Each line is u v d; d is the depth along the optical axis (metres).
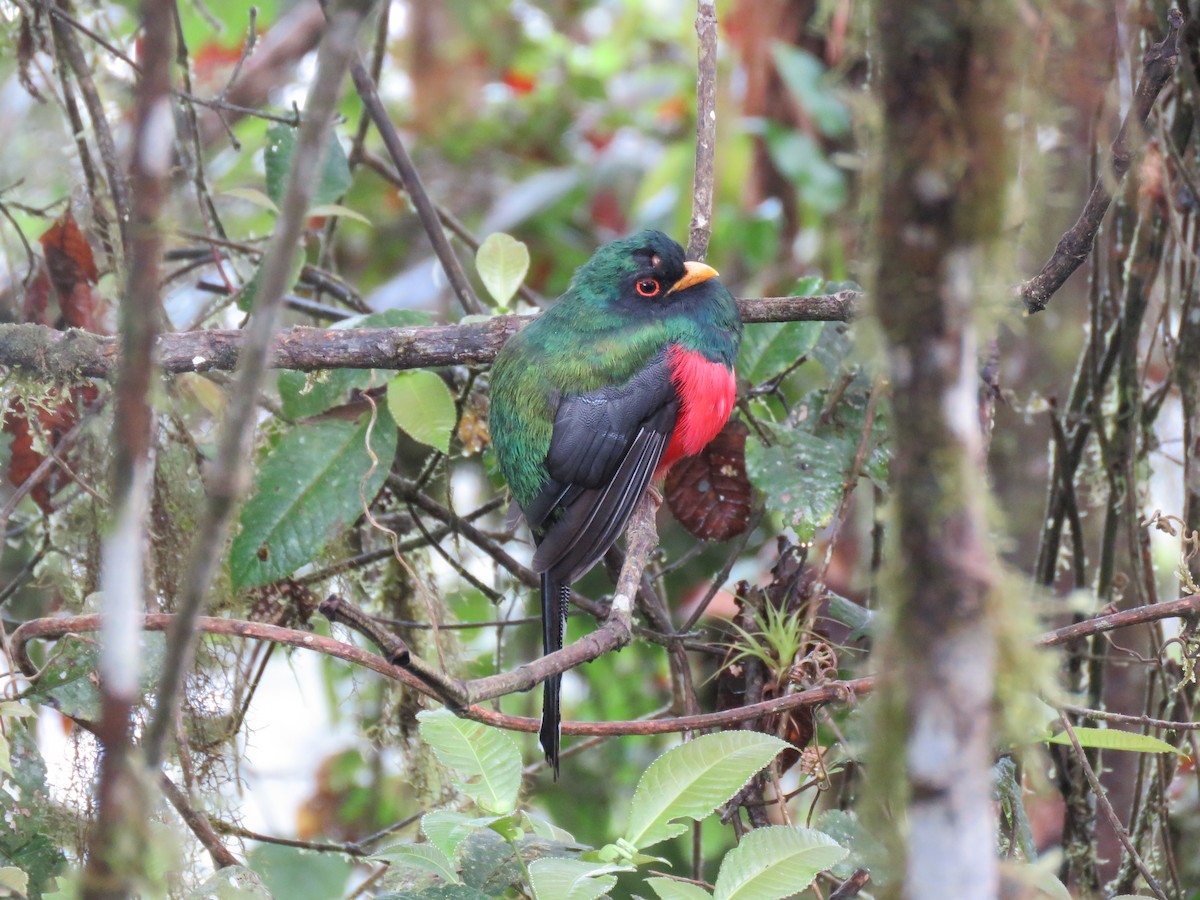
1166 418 8.32
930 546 2.77
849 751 5.68
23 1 7.44
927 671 2.78
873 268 2.81
